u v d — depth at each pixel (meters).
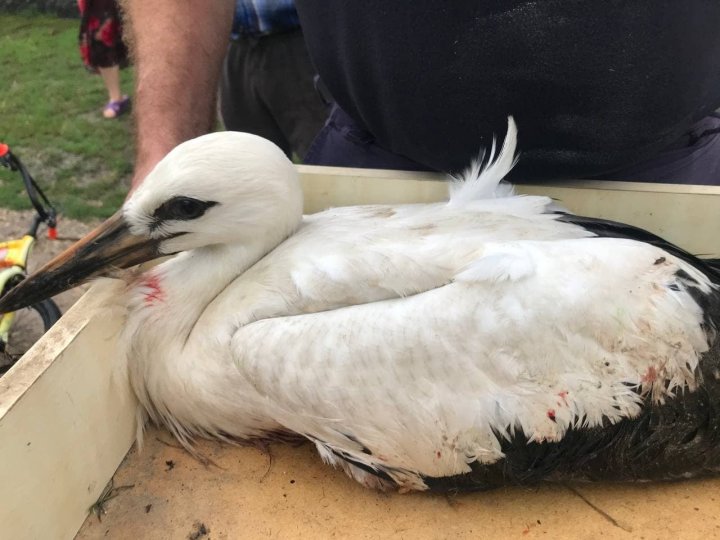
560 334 0.37
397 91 0.46
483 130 0.46
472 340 0.37
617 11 0.39
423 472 0.40
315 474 0.44
